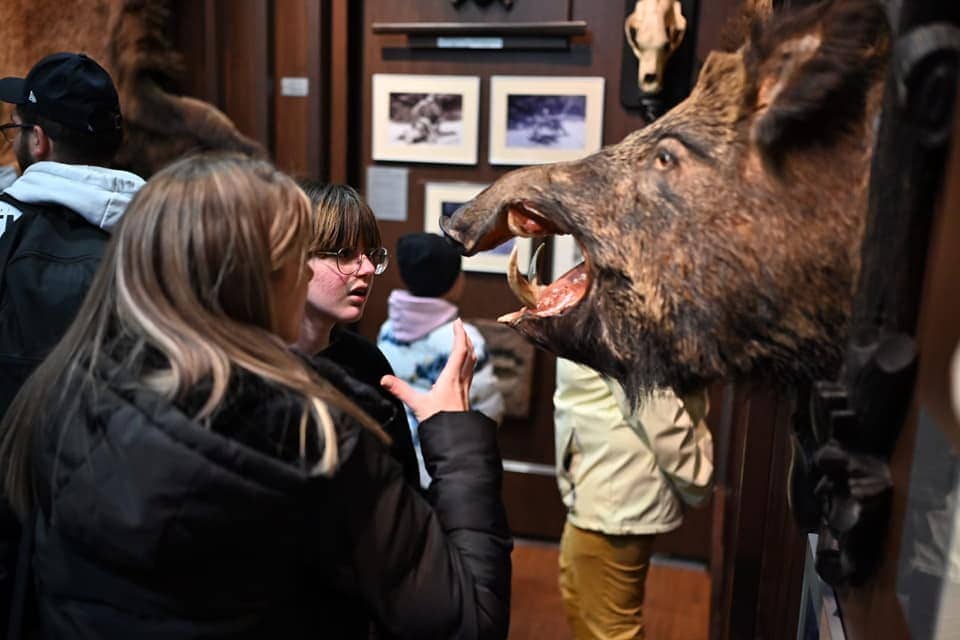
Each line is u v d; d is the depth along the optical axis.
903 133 0.59
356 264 1.41
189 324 0.82
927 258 0.59
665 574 3.09
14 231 1.41
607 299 0.85
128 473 0.79
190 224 0.84
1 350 1.33
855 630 0.76
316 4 2.98
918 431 0.59
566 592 2.22
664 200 0.80
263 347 0.85
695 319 0.79
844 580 0.76
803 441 0.83
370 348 1.55
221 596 0.83
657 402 1.88
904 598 0.60
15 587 1.05
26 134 1.57
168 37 3.00
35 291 1.34
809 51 0.71
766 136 0.71
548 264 3.08
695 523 3.16
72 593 0.86
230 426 0.81
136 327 0.82
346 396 0.95
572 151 2.99
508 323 0.93
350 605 0.98
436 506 1.04
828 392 0.70
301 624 0.90
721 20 2.75
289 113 3.20
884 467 0.67
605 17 2.89
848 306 0.73
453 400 1.12
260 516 0.80
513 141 3.04
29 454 0.91
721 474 3.06
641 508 2.04
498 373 3.16
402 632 0.92
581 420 2.08
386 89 3.12
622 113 2.95
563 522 3.27
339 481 0.86
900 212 0.60
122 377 0.82
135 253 0.85
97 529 0.80
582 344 0.87
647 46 2.65
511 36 2.95
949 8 0.57
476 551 1.00
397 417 1.41
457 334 1.17
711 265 0.78
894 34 0.63
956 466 0.50
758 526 1.75
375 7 3.09
